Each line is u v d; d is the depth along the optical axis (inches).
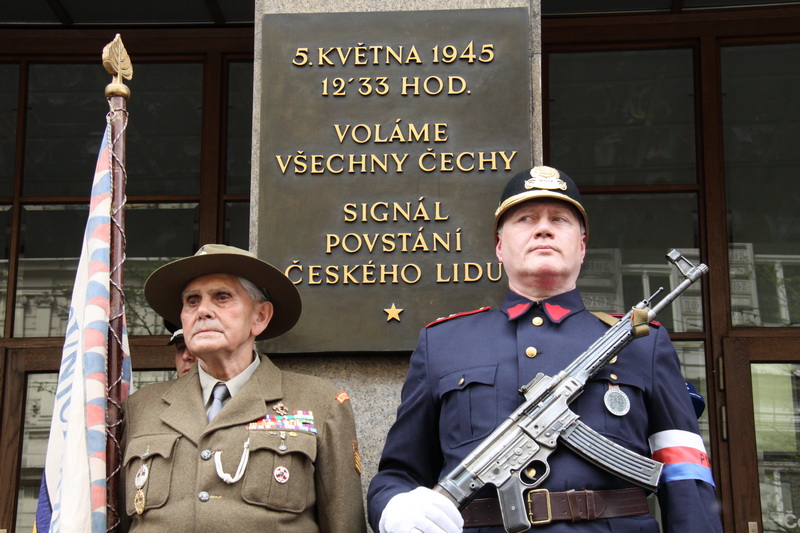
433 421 128.3
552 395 118.5
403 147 163.0
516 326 129.7
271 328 151.9
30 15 245.3
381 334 155.3
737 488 218.4
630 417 120.3
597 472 116.7
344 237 159.6
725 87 242.8
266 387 134.3
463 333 131.6
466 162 161.9
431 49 167.0
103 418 133.5
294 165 163.2
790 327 228.7
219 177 242.1
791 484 219.1
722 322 228.4
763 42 242.8
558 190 132.6
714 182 236.4
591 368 119.7
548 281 130.6
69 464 130.2
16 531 223.1
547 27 245.8
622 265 235.9
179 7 241.8
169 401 134.5
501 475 115.3
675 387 124.9
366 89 165.8
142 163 244.8
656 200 239.1
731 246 235.1
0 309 236.2
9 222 241.1
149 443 129.2
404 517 111.3
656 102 243.9
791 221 235.6
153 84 248.1
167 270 138.5
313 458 129.4
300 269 158.6
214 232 239.0
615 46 245.4
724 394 224.1
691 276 125.3
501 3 170.2
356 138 163.8
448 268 157.6
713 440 222.4
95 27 248.4
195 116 247.0
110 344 139.7
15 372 231.6
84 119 247.6
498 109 163.9
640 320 121.6
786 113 240.8
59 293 237.9
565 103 245.3
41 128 247.0
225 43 247.8
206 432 128.6
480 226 159.0
